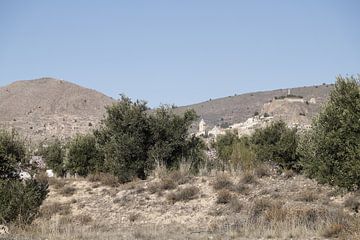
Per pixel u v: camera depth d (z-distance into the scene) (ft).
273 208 66.33
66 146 133.39
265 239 53.36
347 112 52.01
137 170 101.86
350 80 54.24
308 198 76.18
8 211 58.80
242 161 101.35
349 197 72.38
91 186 99.91
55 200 91.76
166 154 102.99
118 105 107.24
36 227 57.88
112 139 104.01
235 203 77.71
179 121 106.73
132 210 82.64
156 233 60.13
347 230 52.49
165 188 90.22
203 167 101.81
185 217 76.89
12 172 63.10
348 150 51.26
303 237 52.95
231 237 55.62
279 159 98.73
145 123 104.53
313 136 56.08
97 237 55.36
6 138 62.80
